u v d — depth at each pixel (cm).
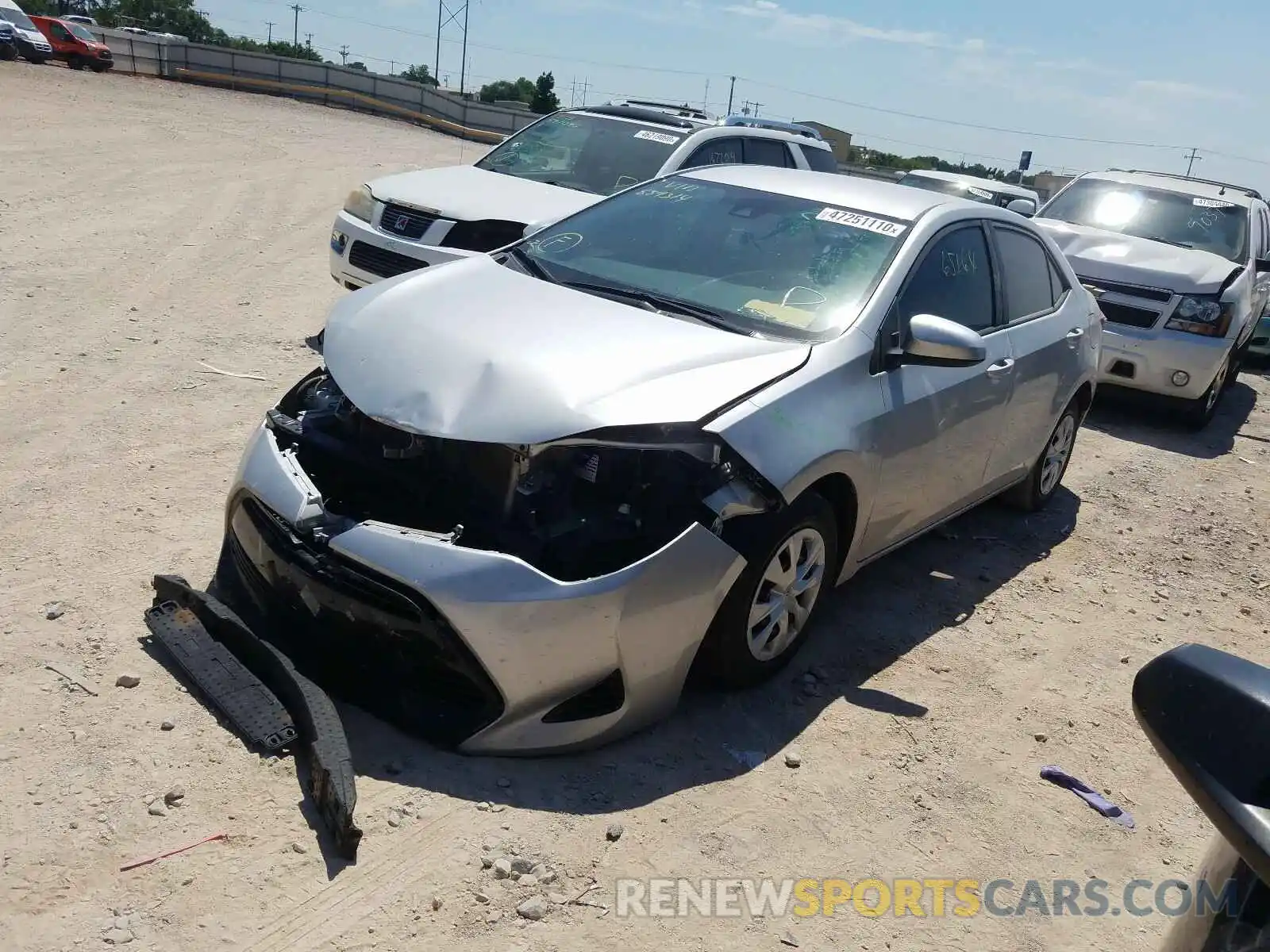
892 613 493
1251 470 823
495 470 353
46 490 492
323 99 4147
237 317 839
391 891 288
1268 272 960
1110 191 1030
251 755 330
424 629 329
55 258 966
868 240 473
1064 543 615
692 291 447
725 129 904
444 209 748
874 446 417
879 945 296
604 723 352
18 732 329
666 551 345
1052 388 573
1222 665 176
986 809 362
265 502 364
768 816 340
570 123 916
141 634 386
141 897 275
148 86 3484
